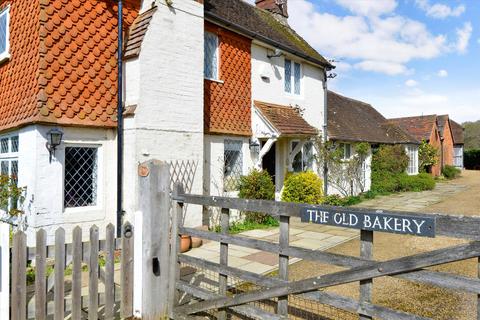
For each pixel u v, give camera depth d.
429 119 27.84
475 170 37.69
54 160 6.57
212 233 3.92
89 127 7.02
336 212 2.94
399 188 18.86
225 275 3.86
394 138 21.33
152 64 7.36
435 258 2.44
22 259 3.29
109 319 3.71
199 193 8.28
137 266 3.85
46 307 3.41
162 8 7.59
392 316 2.68
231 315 4.10
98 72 7.18
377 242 7.84
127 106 7.29
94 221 7.11
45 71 6.43
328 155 13.97
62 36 6.70
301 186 11.51
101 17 7.27
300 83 13.53
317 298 3.10
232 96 10.31
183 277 5.17
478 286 2.31
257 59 11.33
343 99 21.39
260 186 9.78
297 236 8.50
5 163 7.78
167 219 4.00
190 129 8.11
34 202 6.36
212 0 11.10
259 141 11.24
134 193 7.05
